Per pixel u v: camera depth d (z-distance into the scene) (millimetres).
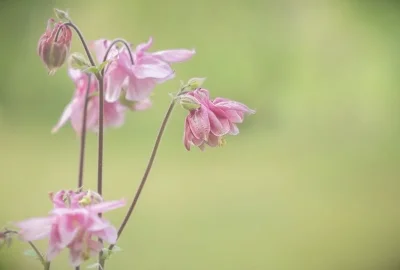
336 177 1449
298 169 1439
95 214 601
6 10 1385
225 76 1465
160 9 1433
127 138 1406
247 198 1396
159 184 1380
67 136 1404
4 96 1396
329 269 1371
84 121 674
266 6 1461
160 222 1340
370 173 1472
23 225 596
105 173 1372
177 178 1389
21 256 1164
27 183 1361
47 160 1384
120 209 1337
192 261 1311
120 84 659
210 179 1397
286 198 1413
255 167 1425
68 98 1408
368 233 1419
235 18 1460
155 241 1317
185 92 661
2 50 1388
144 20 1430
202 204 1370
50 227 600
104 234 604
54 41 659
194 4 1446
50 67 665
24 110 1405
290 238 1377
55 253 599
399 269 1394
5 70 1394
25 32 1391
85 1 1392
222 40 1462
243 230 1365
